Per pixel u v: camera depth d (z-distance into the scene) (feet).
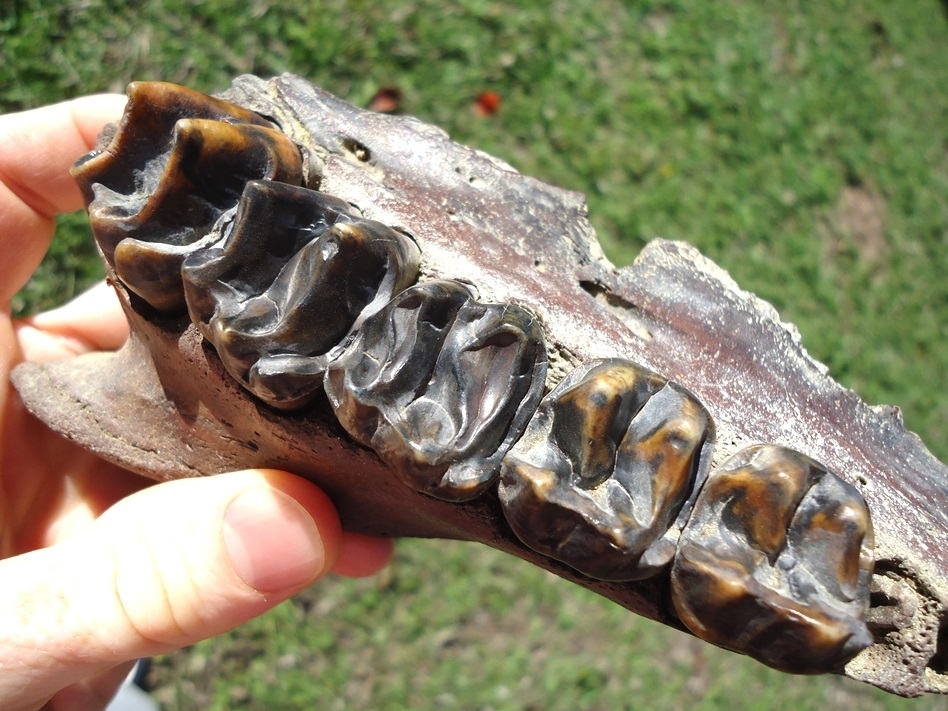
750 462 0.39
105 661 0.46
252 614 0.48
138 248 0.41
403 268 0.41
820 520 0.39
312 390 0.41
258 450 0.48
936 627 0.41
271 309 0.41
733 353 0.45
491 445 0.39
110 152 0.42
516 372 0.40
